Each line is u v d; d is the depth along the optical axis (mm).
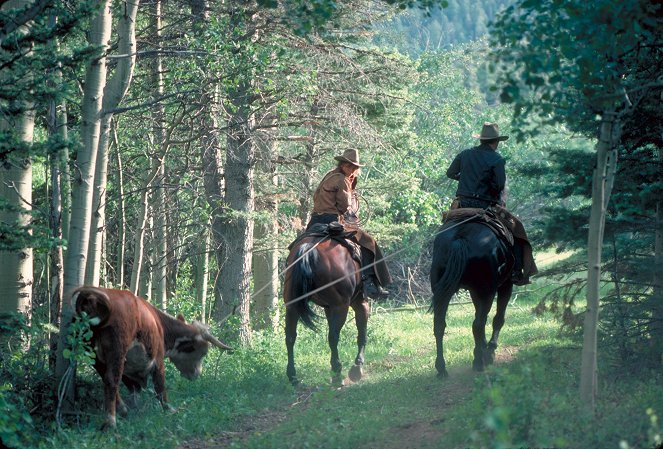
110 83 12211
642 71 10039
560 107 7555
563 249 12062
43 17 9500
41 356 11297
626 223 11117
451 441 7586
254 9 15828
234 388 11969
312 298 11844
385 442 8227
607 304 11008
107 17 11438
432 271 11258
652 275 11031
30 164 10469
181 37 16359
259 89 15711
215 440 9336
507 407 6902
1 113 9383
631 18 7438
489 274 11008
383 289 12695
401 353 15578
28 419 8719
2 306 12625
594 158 11266
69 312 10742
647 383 9258
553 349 11367
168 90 16312
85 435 9328
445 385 10906
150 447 8969
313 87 16547
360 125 18125
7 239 9266
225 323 16250
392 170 24375
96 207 12258
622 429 6988
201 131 16625
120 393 11133
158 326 10664
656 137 10922
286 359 14703
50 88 9508
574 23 7238
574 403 7945
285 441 8461
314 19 9422
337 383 11438
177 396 11484
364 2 17109
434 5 9320
